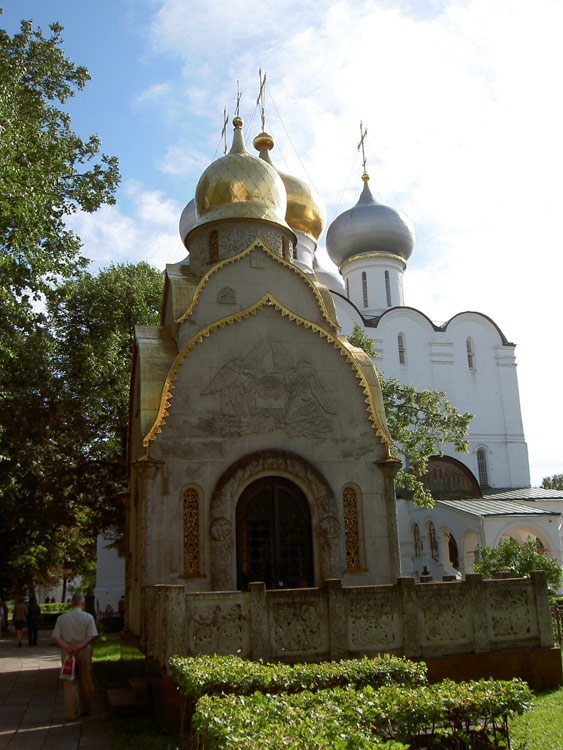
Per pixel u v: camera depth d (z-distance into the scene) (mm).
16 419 23766
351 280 47312
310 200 34469
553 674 11570
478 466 43188
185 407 15078
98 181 20875
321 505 15328
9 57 18828
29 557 36719
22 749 9422
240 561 14906
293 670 8359
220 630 10195
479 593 11570
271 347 16062
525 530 34031
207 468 14875
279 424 15633
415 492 29719
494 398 44219
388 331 42750
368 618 10953
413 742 6875
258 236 19203
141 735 9789
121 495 19234
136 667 13828
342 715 6340
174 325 16875
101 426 29531
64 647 11469
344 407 16250
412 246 47594
